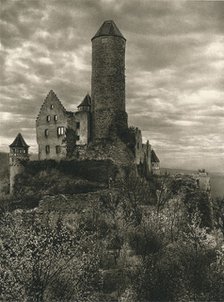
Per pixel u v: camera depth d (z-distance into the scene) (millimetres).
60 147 68688
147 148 75938
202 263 23984
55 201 49281
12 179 68188
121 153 66000
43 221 36500
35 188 62281
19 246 19469
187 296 21828
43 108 71375
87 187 59344
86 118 68938
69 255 20969
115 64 68250
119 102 68688
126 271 25406
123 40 69562
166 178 59812
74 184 60375
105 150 65250
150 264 24422
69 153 68062
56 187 60500
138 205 45156
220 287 21922
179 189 54344
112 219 39906
